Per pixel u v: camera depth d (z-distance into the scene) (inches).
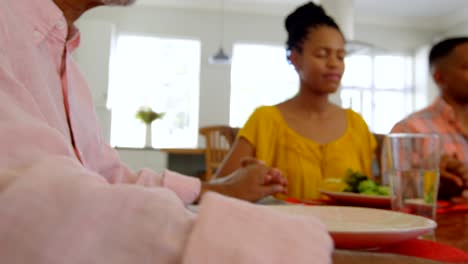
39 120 10.8
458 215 30.9
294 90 265.4
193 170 161.8
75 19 22.9
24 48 16.3
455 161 39.7
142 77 251.0
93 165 26.5
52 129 10.2
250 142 51.4
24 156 9.3
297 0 246.2
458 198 38.6
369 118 287.0
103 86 220.7
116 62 246.1
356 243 15.3
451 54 59.7
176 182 30.3
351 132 53.2
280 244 7.8
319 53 49.0
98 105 220.4
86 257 7.4
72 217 7.6
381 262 10.3
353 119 55.0
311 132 51.9
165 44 253.6
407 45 286.0
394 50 285.7
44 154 9.5
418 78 287.0
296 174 49.3
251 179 33.2
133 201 8.1
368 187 36.7
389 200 31.3
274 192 33.5
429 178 27.0
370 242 15.3
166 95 253.3
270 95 264.4
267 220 8.1
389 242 15.5
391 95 290.0
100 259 7.5
